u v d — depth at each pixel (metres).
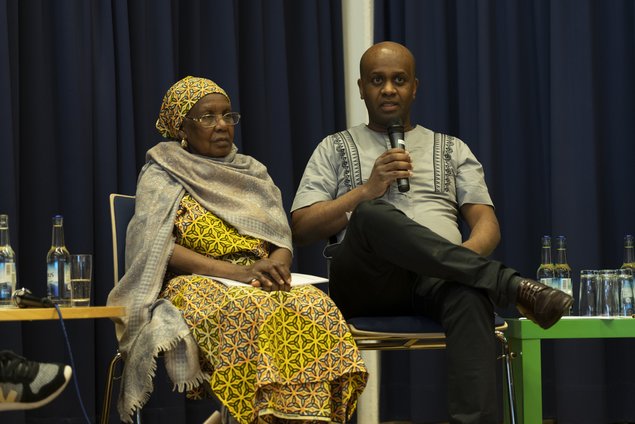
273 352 2.95
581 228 4.84
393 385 5.02
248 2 4.85
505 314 4.92
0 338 3.83
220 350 2.96
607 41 4.97
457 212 3.85
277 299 3.04
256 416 2.91
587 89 4.87
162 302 3.14
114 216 3.43
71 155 4.16
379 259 3.18
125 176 4.32
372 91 3.80
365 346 3.24
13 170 3.92
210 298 3.06
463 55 5.04
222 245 3.37
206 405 4.55
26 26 4.13
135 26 4.44
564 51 4.91
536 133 5.05
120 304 3.23
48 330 4.04
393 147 3.61
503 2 5.05
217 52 4.68
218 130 3.58
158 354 3.09
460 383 2.89
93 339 4.15
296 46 5.01
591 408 4.73
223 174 3.54
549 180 5.01
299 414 2.93
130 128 4.33
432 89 5.04
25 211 4.10
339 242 3.55
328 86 5.05
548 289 2.83
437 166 3.79
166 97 3.65
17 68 4.04
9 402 2.42
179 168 3.52
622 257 4.91
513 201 5.00
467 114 5.02
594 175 4.84
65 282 3.09
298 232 3.72
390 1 5.15
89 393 4.11
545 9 5.02
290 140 4.84
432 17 5.05
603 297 3.66
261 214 3.48
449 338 2.94
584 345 4.75
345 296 3.37
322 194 3.79
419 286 3.23
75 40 4.19
